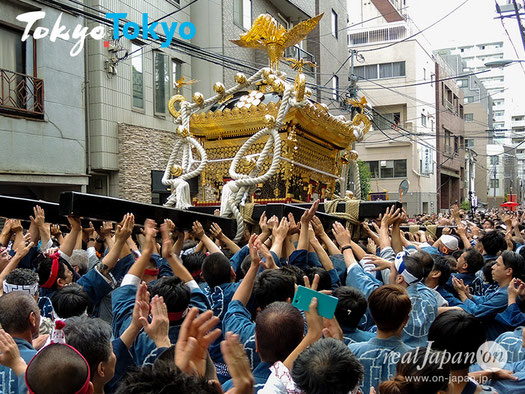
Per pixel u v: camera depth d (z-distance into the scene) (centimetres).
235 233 579
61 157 1300
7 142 1180
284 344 274
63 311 363
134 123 1539
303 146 735
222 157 746
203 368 215
